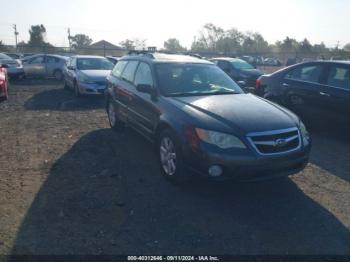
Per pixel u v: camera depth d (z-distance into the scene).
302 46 75.38
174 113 4.70
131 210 4.06
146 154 6.02
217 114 4.44
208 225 3.78
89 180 4.89
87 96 12.98
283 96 7.95
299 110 7.67
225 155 4.06
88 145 6.54
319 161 5.88
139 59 6.46
